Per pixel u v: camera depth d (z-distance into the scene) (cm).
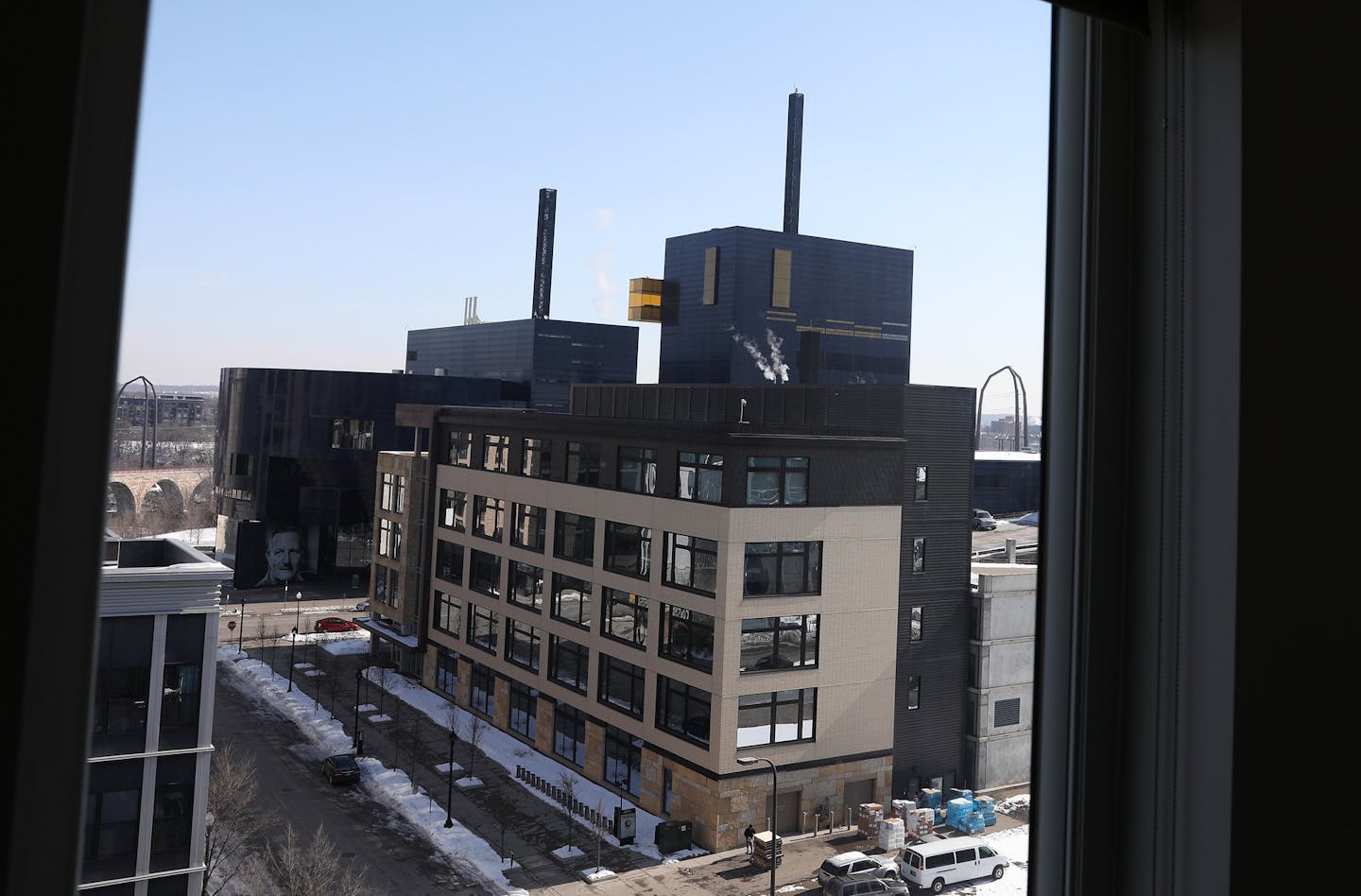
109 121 45
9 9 36
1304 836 87
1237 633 83
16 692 36
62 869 43
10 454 36
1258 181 85
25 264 37
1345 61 90
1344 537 90
